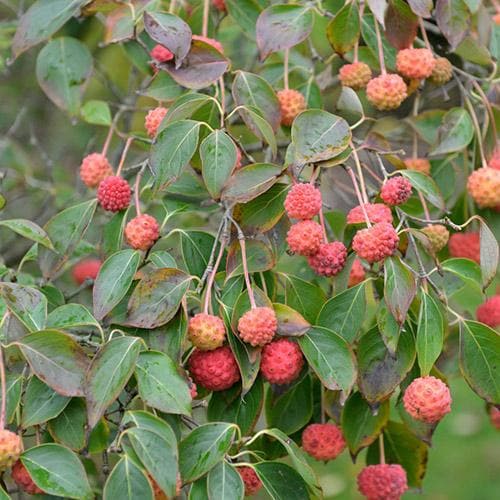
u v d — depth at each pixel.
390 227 0.76
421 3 0.83
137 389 0.76
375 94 0.83
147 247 0.80
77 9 0.86
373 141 0.82
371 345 0.78
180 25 0.80
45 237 0.80
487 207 0.87
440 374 0.80
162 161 0.79
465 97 0.87
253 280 0.79
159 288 0.76
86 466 0.86
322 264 0.77
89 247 0.91
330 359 0.76
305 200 0.77
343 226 0.89
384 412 0.81
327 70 0.93
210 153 0.78
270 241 0.80
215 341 0.75
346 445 0.82
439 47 0.92
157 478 0.71
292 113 0.83
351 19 0.84
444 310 0.79
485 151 0.87
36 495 0.77
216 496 0.72
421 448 0.84
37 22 0.86
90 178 0.86
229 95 0.92
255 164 0.77
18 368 0.87
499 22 0.95
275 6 0.83
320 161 0.78
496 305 0.87
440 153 0.86
